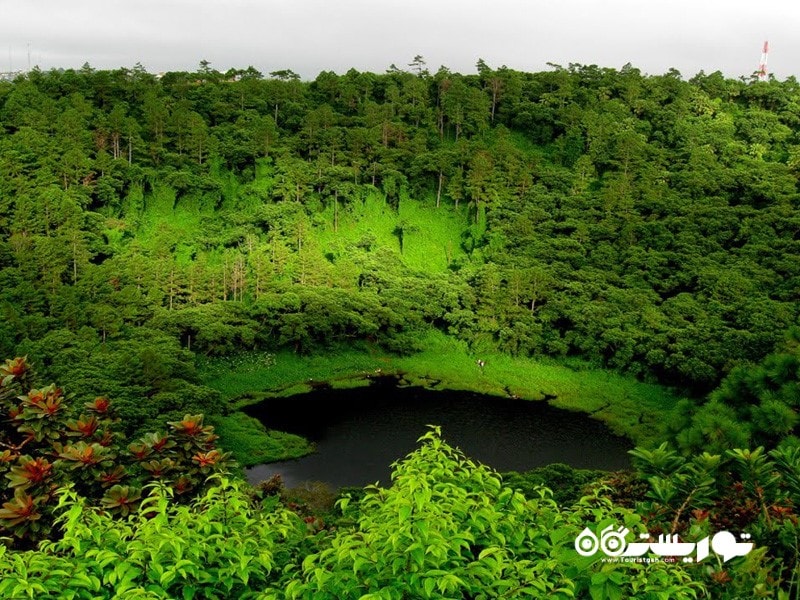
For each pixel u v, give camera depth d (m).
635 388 70.69
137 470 16.25
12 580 7.58
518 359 78.44
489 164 97.19
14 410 13.98
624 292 79.06
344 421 61.66
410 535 7.51
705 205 88.75
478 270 86.31
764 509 9.45
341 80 120.88
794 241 80.62
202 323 71.19
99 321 66.81
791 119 113.31
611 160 100.69
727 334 67.62
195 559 8.34
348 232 96.44
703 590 7.79
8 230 77.62
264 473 50.47
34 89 95.75
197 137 96.25
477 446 56.97
